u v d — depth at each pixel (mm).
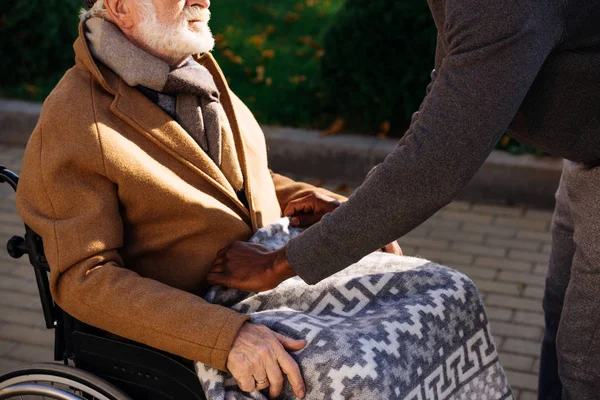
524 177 5047
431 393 2207
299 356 2100
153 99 2424
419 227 4840
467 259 4516
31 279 4281
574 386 2230
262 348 2084
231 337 2100
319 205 2672
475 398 2363
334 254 2047
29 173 2287
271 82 6020
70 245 2205
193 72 2465
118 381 2320
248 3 7141
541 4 1860
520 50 1836
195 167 2391
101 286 2193
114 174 2258
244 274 2268
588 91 1990
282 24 6848
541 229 4836
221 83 2639
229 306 2355
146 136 2348
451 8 1884
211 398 2129
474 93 1862
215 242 2400
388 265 2477
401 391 2098
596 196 2135
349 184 5352
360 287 2367
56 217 2252
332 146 5305
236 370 2088
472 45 1856
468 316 2371
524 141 2166
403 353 2145
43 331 3865
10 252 2453
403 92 5277
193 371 2221
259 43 6523
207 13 2459
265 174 2693
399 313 2232
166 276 2391
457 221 4918
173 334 2135
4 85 6176
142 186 2287
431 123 1910
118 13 2383
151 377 2273
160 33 2379
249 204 2518
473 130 1877
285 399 2123
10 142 5820
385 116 5387
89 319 2219
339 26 5363
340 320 2260
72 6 6203
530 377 3600
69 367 2324
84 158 2246
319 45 6430
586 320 2178
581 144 2074
